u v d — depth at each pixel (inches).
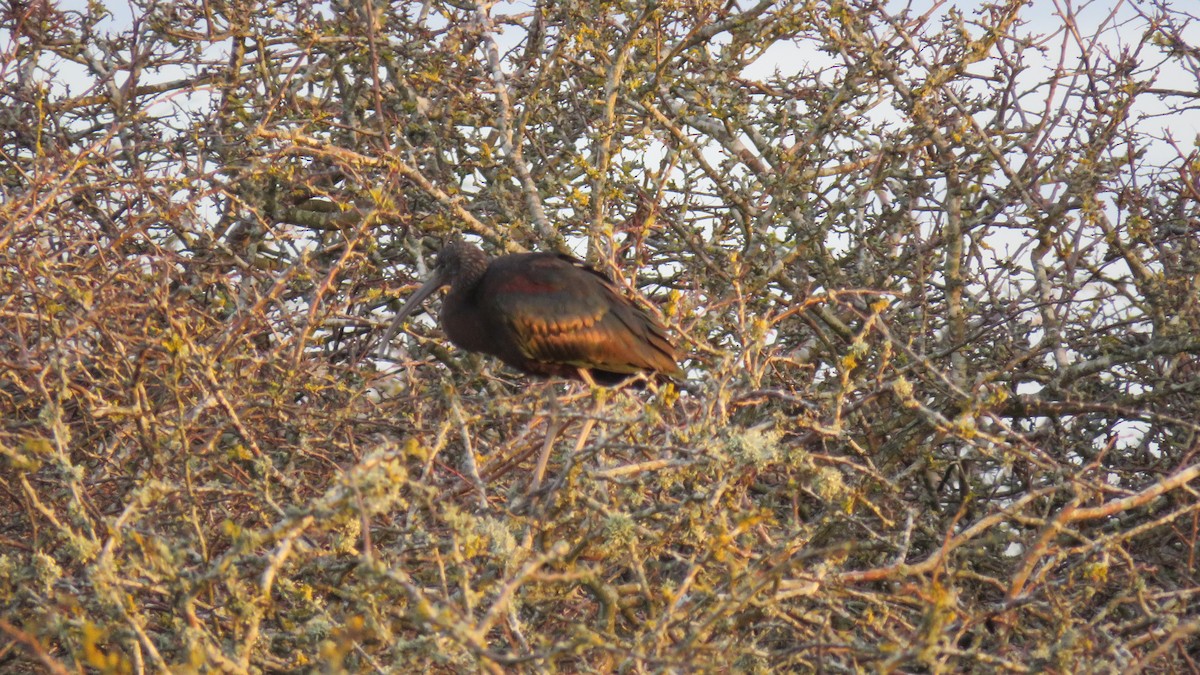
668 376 778.8
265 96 954.1
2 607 510.0
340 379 770.8
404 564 533.3
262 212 912.9
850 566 692.7
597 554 523.8
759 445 493.7
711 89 971.9
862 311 839.1
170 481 561.6
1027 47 895.7
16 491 597.9
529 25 1045.8
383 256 962.7
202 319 677.3
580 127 980.6
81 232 781.3
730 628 466.6
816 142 914.1
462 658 441.4
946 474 827.4
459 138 942.4
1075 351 880.3
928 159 886.4
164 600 536.4
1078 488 533.0
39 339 626.5
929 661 407.8
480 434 740.7
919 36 890.1
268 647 484.4
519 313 746.8
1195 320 802.2
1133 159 862.5
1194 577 623.8
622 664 432.1
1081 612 607.8
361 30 917.2
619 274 671.1
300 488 609.6
